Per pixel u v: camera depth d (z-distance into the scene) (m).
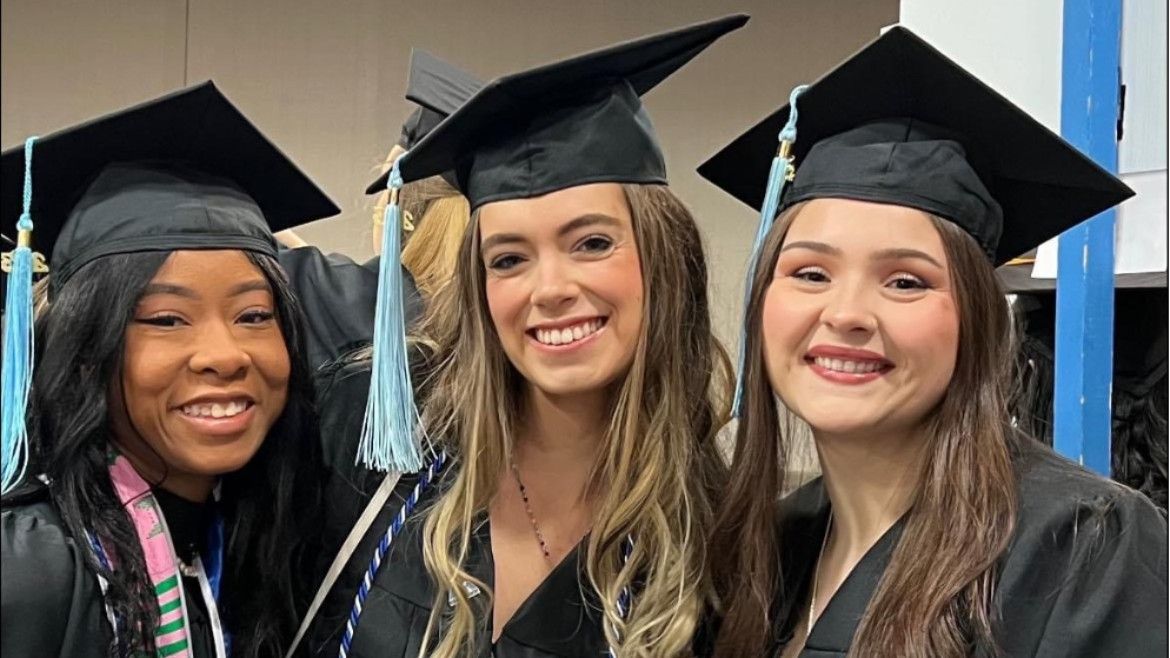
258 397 1.39
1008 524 1.23
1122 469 1.93
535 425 1.65
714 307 2.03
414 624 1.58
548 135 1.48
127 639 1.27
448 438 1.69
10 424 1.27
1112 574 1.19
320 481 1.62
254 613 1.50
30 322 1.30
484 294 1.58
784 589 1.49
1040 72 1.89
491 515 1.64
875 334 1.25
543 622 1.55
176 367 1.32
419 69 2.08
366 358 1.85
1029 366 2.05
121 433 1.36
